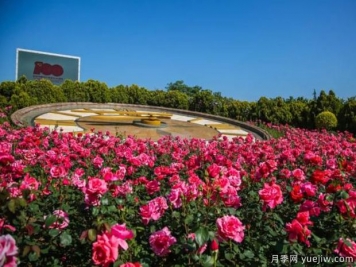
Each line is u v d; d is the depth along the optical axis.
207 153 4.82
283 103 17.38
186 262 1.92
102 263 1.48
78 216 2.47
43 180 3.05
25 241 1.90
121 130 11.57
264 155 4.64
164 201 2.25
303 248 2.06
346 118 15.11
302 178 3.38
